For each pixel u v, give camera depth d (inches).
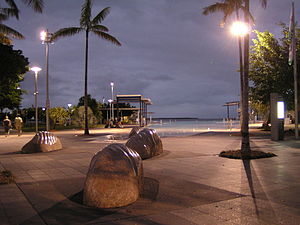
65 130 1545.3
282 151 532.4
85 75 1071.0
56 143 590.6
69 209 216.5
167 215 201.9
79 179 319.3
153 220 192.4
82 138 950.4
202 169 368.5
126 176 228.5
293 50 768.3
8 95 1657.2
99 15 1011.3
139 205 224.5
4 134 1277.1
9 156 511.2
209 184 289.1
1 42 1268.5
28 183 300.0
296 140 738.2
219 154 493.4
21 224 186.1
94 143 756.6
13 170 374.6
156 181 303.0
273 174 335.3
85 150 590.2
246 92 455.5
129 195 226.5
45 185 291.1
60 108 1702.8
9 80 1517.0
